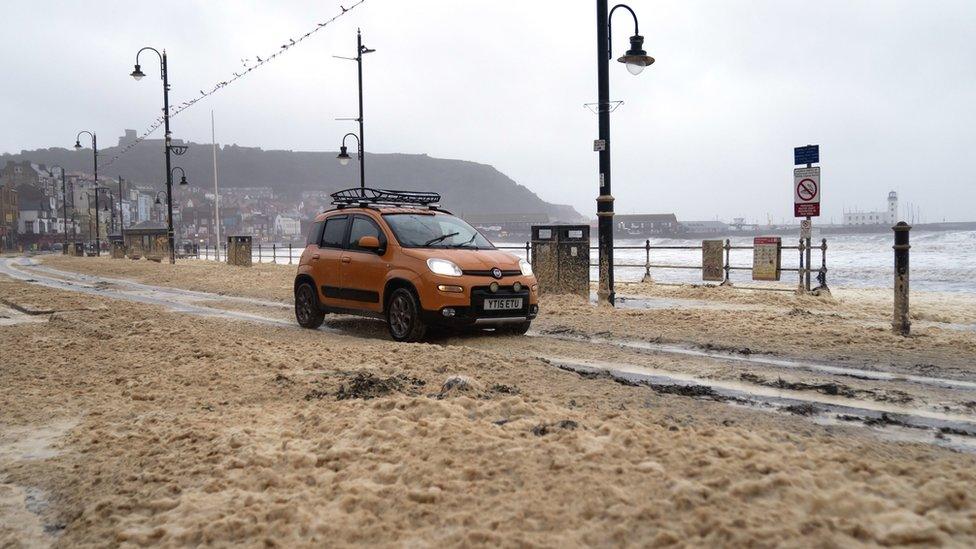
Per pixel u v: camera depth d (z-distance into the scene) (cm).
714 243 1734
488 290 899
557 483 306
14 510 355
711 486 290
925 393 574
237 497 331
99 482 376
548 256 1414
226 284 2052
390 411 445
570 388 565
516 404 445
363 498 310
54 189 14362
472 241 1011
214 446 413
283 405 515
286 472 361
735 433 383
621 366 704
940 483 287
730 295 1500
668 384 615
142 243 4703
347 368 639
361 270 986
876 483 296
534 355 780
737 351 780
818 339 848
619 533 259
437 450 360
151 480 366
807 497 271
